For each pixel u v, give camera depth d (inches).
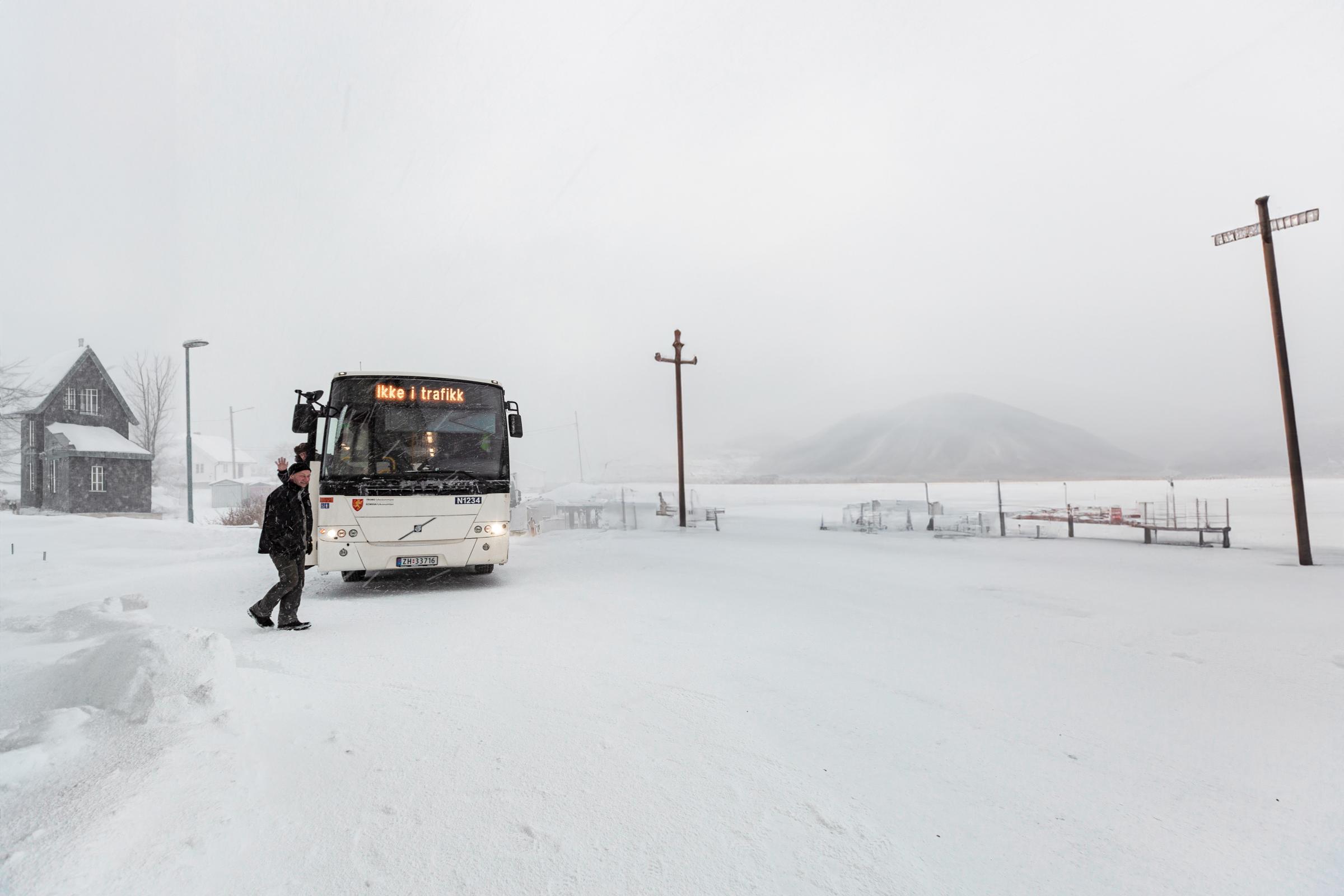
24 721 137.8
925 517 1081.4
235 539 777.6
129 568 522.0
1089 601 339.0
